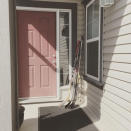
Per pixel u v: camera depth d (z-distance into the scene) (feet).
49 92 12.29
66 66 12.09
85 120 8.66
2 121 5.22
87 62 10.85
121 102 6.41
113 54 7.04
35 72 11.98
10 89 5.22
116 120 6.82
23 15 11.44
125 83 6.09
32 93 12.06
